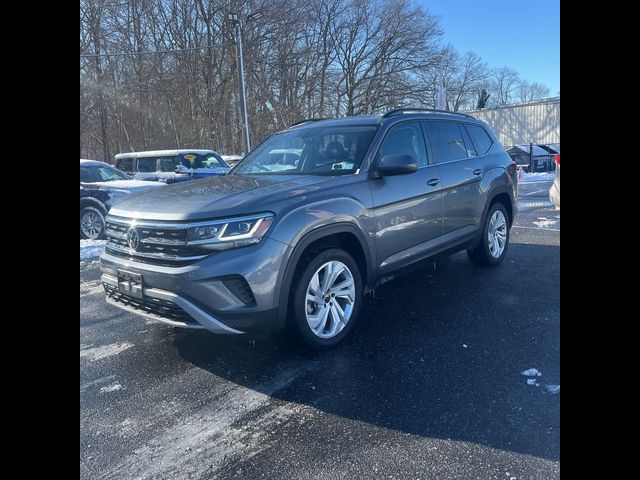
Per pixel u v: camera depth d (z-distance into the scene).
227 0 33.47
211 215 3.12
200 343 3.88
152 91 34.91
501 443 2.47
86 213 9.34
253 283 3.09
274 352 3.65
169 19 34.25
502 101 77.31
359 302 3.83
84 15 33.06
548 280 5.22
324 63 41.88
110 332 4.19
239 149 35.19
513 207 6.01
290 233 3.24
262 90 36.03
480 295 4.81
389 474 2.28
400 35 43.84
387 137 4.26
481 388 3.03
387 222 4.03
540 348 3.56
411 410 2.81
